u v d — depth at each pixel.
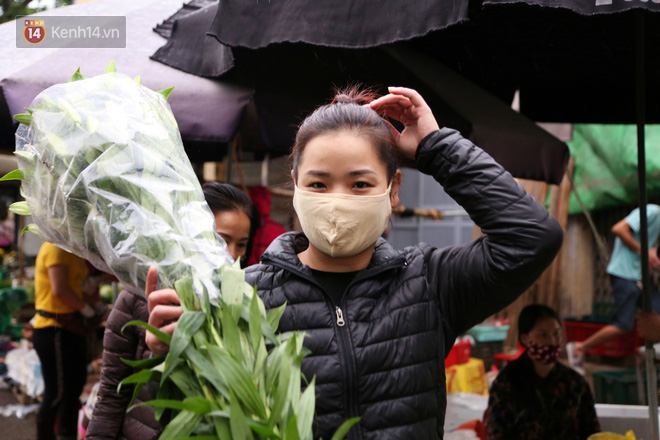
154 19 3.12
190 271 1.19
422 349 1.41
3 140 2.83
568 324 5.78
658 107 3.66
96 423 1.98
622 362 5.24
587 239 6.56
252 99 2.79
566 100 3.81
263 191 3.53
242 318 1.18
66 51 2.74
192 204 1.28
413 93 1.55
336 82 2.84
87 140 1.23
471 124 2.72
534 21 2.54
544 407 2.97
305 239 1.64
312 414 1.09
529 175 3.07
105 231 1.20
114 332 1.99
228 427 1.05
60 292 3.85
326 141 1.34
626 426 3.35
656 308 4.91
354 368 1.34
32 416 5.52
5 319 7.15
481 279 1.45
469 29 2.76
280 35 2.28
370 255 1.48
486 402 3.94
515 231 1.39
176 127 1.40
